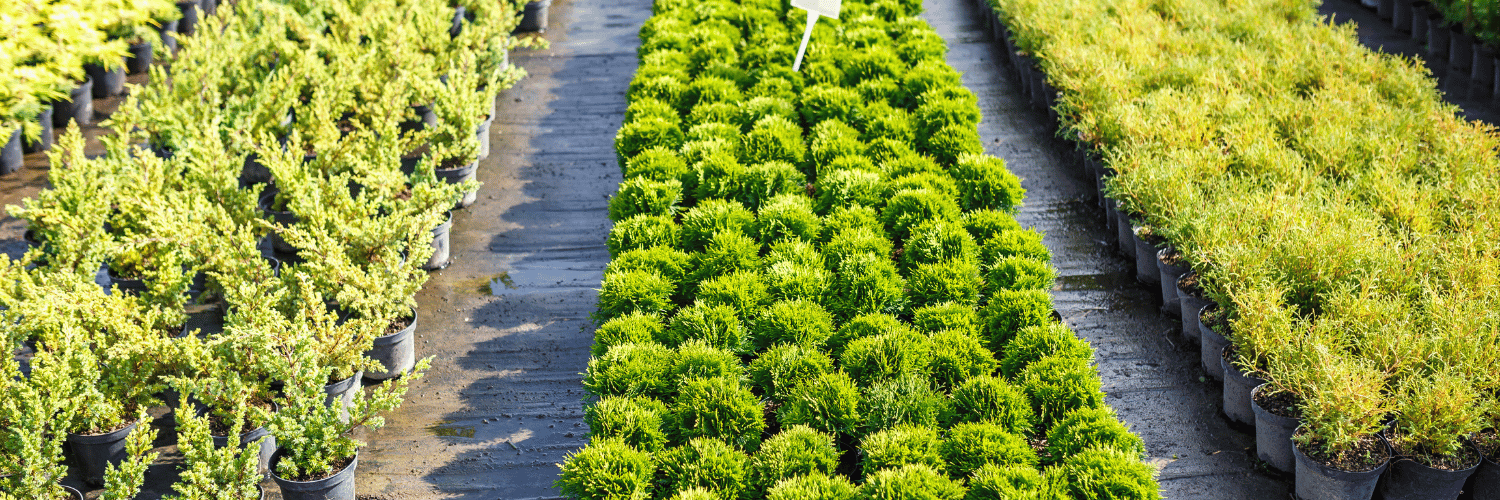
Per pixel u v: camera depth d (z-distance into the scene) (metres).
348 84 8.73
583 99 10.88
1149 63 9.81
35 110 8.96
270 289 6.28
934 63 10.30
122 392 5.50
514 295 7.32
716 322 6.21
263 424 5.21
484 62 10.21
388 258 6.33
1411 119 8.38
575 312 7.12
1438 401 4.93
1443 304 5.72
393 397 5.34
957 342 5.96
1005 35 11.82
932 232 7.08
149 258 6.88
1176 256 6.69
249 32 10.79
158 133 8.63
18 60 8.97
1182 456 5.63
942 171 8.25
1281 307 6.11
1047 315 6.27
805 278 6.61
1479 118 9.82
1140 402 6.07
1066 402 5.48
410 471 5.61
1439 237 6.64
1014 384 5.70
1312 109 8.59
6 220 8.34
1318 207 6.97
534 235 8.16
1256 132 8.17
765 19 11.80
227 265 6.26
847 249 7.04
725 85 9.74
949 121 8.91
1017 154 9.46
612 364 5.73
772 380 5.81
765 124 8.81
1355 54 9.78
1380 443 5.11
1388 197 7.09
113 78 10.71
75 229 6.50
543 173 9.22
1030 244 6.97
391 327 6.31
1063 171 9.09
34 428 4.89
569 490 5.05
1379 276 6.18
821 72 10.09
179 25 12.66
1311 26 10.98
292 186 7.22
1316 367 5.18
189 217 6.68
